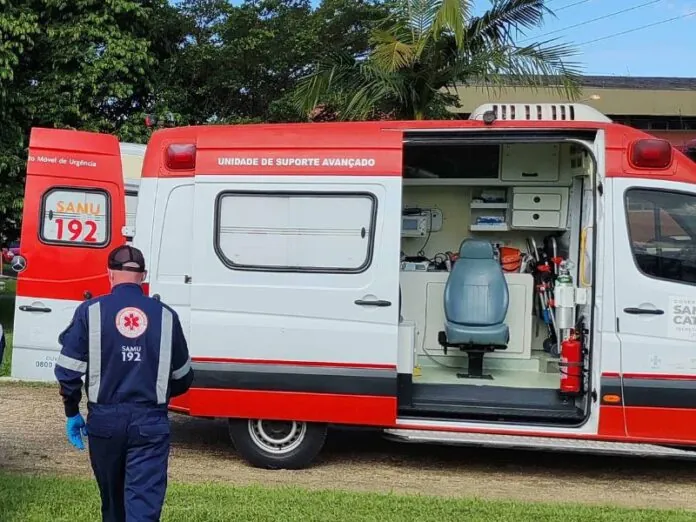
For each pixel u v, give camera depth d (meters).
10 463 5.89
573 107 6.19
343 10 15.38
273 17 15.42
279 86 16.00
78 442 3.74
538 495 5.59
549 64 10.89
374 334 5.72
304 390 5.78
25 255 7.79
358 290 5.75
